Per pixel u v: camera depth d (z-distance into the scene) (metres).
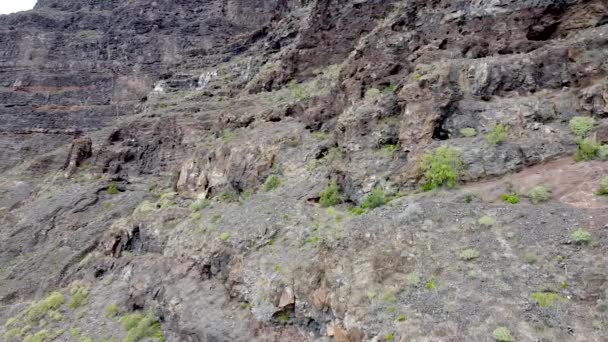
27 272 38.66
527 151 19.39
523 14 25.30
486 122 21.20
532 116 20.44
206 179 35.19
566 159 18.58
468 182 19.67
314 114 32.16
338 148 27.22
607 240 14.16
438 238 16.83
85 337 26.58
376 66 29.22
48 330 28.86
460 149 20.56
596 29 22.20
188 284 24.20
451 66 23.83
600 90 19.34
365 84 29.11
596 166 17.42
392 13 35.44
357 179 23.09
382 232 17.98
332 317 16.55
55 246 41.16
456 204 18.30
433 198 19.39
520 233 15.81
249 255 22.42
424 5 30.64
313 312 17.48
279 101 40.25
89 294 31.33
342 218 21.77
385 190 21.69
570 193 16.78
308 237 21.50
